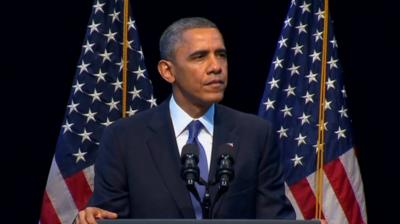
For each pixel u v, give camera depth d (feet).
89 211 37.22
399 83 69.36
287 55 60.64
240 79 71.82
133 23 59.67
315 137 59.82
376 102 69.77
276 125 59.88
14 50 69.00
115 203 41.88
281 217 41.98
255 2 71.41
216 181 37.68
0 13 68.74
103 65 58.95
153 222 34.60
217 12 71.51
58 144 58.59
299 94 60.18
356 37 70.03
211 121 42.96
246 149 42.27
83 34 70.08
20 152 69.31
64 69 69.77
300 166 59.72
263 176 42.55
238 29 71.51
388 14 69.51
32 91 69.36
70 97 58.80
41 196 69.56
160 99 72.59
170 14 71.82
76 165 58.29
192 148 37.83
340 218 59.62
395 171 69.46
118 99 58.80
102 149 43.21
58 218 58.29
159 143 42.45
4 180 69.15
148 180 41.75
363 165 69.67
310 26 61.05
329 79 60.59
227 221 34.58
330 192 59.72
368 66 69.92
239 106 72.08
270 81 60.39
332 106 60.34
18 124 69.15
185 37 41.42
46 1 69.46
